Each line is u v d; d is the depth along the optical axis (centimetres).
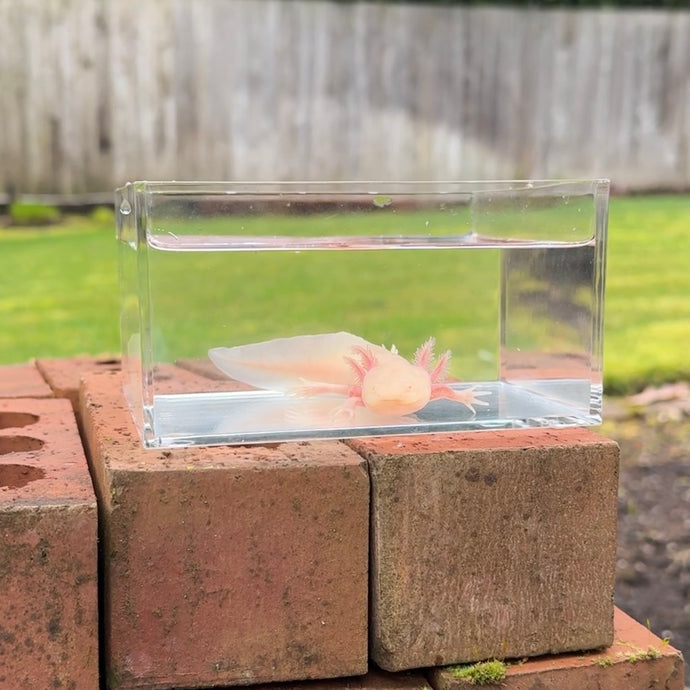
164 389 39
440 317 57
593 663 37
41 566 32
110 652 33
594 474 36
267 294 65
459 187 43
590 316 38
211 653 34
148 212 35
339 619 35
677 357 93
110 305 87
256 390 38
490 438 37
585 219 38
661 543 72
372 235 41
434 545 35
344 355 37
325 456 35
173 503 33
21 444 41
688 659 55
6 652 32
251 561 34
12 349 80
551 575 37
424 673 37
